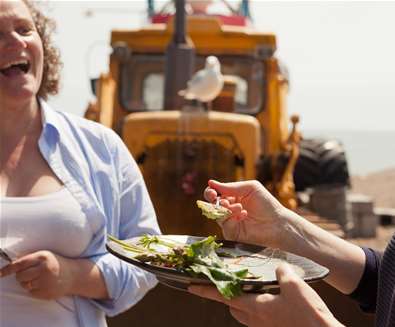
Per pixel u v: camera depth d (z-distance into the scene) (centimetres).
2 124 245
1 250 229
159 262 219
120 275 247
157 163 555
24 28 245
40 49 247
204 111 566
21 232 232
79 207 240
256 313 196
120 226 260
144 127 556
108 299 249
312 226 258
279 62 673
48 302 235
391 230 1146
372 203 1067
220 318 384
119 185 256
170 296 386
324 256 252
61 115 255
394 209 1382
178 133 554
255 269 220
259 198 257
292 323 191
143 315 385
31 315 233
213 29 655
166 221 552
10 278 231
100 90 626
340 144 784
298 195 748
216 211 243
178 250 217
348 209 756
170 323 386
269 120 639
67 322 238
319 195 743
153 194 554
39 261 227
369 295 252
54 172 242
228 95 609
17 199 233
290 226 254
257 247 241
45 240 234
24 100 242
